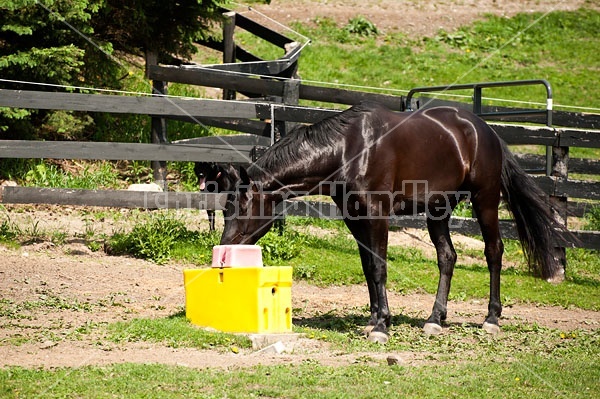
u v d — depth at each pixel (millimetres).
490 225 10859
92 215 15023
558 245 12766
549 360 8953
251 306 9164
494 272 10844
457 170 10469
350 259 13906
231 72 14977
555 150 15117
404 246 15234
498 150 10906
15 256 12484
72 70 15805
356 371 8055
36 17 14805
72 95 13367
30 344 8656
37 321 9633
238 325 9258
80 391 7055
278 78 15562
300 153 9633
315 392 7273
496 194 10867
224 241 9500
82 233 13938
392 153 9883
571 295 13383
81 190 13273
